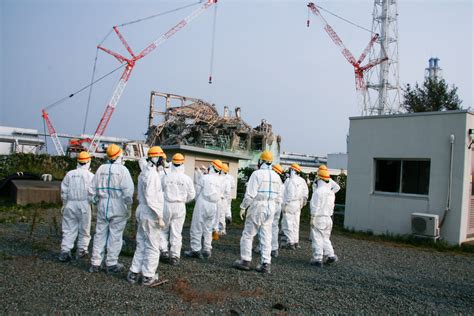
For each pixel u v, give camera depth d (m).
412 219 10.90
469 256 9.48
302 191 9.61
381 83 44.09
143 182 5.86
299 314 5.02
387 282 6.77
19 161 23.33
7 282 5.63
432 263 8.54
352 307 5.39
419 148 11.33
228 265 7.45
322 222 7.80
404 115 11.69
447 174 10.73
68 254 6.97
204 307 5.06
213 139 27.39
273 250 8.55
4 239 8.51
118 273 6.41
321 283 6.50
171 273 6.64
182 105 31.36
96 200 6.43
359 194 12.54
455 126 10.66
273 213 7.09
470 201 10.91
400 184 11.82
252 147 31.34
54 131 45.50
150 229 5.87
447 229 10.65
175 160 7.37
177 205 7.21
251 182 7.04
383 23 44.81
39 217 11.52
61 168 24.39
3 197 15.64
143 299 5.22
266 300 5.46
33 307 4.75
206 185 8.01
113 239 6.34
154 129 29.69
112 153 6.40
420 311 5.38
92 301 5.04
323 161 51.12
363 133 12.61
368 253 9.28
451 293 6.32
